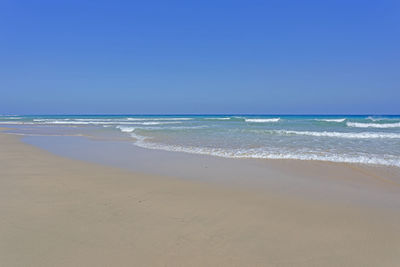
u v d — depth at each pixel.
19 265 2.62
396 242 3.26
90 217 3.87
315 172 7.24
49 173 6.77
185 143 13.38
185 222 3.78
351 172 7.22
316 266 2.72
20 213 3.96
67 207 4.26
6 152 10.46
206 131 20.09
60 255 2.81
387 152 10.15
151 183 5.98
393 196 5.19
